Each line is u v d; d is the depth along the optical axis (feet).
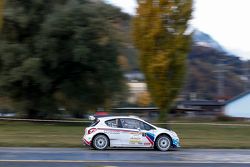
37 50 176.76
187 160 75.05
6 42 176.76
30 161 68.85
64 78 190.60
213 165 68.13
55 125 172.65
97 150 94.17
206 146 107.76
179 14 130.11
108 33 178.09
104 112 218.38
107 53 182.70
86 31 173.27
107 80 186.91
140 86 336.90
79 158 74.95
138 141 95.76
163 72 130.41
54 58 175.63
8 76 175.83
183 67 132.16
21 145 102.06
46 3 183.11
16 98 196.44
